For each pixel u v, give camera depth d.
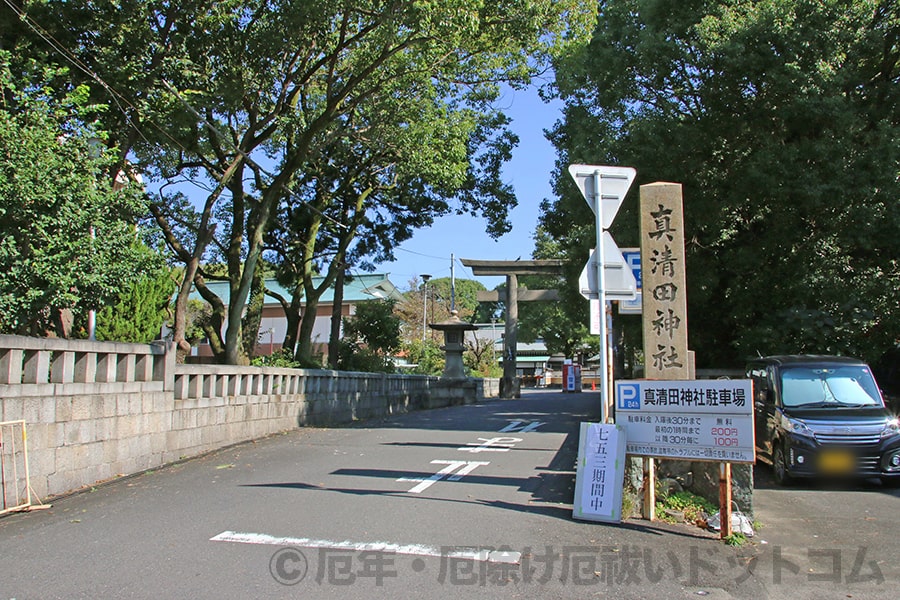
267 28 13.71
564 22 14.96
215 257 23.03
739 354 15.68
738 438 6.36
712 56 13.43
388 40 13.33
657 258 7.26
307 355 22.14
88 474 8.70
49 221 8.46
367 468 9.69
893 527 7.08
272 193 16.25
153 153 16.83
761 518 7.49
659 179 14.78
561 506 7.38
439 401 29.08
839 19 12.87
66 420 8.37
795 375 10.60
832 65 13.30
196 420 11.20
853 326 13.80
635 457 7.05
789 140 14.33
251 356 21.16
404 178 23.11
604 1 17.12
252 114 16.14
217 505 7.43
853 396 10.16
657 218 7.31
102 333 13.95
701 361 17.70
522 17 14.13
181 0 12.77
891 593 5.04
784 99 13.43
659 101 15.68
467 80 18.48
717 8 13.97
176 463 10.38
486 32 14.70
